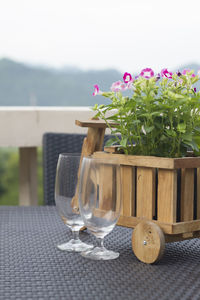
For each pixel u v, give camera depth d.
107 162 0.95
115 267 0.92
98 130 1.29
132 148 1.14
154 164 1.05
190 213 1.08
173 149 1.07
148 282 0.82
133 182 1.12
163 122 1.08
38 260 0.95
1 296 0.75
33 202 2.73
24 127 2.59
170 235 1.07
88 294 0.76
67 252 1.01
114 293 0.77
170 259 0.99
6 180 5.68
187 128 1.08
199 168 1.10
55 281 0.83
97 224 0.96
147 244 0.96
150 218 1.07
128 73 1.04
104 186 0.95
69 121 2.60
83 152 1.29
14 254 0.99
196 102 1.04
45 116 2.60
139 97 1.04
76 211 1.05
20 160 2.71
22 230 1.20
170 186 1.03
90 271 0.89
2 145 2.59
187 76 1.06
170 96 1.00
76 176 1.05
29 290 0.78
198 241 1.15
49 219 1.33
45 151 2.09
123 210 1.13
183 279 0.84
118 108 1.06
